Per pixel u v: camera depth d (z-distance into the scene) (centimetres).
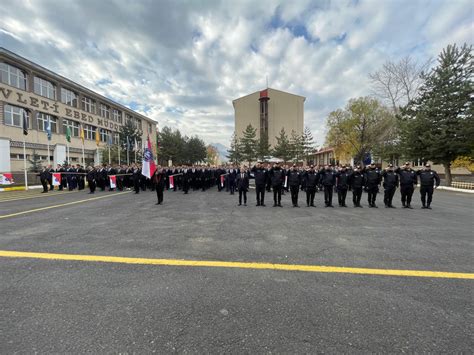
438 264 386
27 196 1325
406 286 312
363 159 3450
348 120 3503
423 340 213
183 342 210
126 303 270
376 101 3369
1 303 270
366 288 305
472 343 209
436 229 612
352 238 526
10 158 2361
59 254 423
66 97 3173
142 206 968
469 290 303
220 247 461
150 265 375
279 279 329
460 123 1916
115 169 1688
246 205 1011
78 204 1020
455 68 1989
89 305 266
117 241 498
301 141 4475
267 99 6084
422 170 993
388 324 235
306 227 624
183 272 350
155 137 5700
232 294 289
